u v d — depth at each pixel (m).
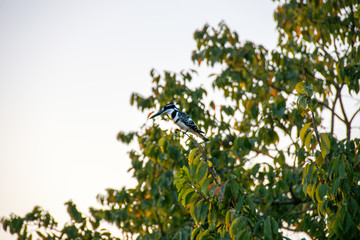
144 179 13.43
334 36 12.84
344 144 8.91
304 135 7.75
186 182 7.81
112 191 13.93
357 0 12.38
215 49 13.38
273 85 13.41
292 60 13.45
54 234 11.70
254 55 13.25
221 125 13.51
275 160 11.70
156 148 12.16
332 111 12.02
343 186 7.44
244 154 12.36
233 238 7.04
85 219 12.11
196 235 8.34
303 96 7.79
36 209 11.98
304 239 9.52
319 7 13.38
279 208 13.22
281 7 14.23
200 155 7.61
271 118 12.02
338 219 7.14
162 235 13.28
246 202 7.51
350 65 10.05
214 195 7.48
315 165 7.82
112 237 12.11
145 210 13.67
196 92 13.30
